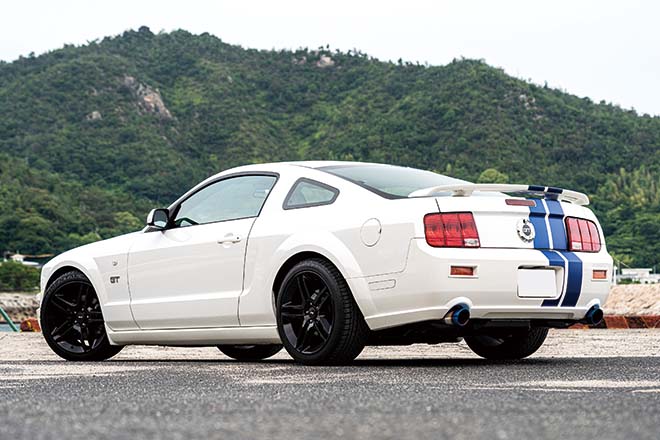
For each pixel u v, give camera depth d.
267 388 3.75
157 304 6.36
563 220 5.60
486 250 5.24
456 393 3.45
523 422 2.44
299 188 5.88
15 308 121.81
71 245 175.88
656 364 5.40
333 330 5.38
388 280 5.24
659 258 185.62
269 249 5.79
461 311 5.15
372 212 5.38
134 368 5.26
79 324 6.81
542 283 5.38
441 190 5.28
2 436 2.21
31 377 4.54
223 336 6.08
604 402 3.02
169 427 2.40
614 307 34.88
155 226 6.42
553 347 7.62
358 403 3.03
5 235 168.75
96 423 2.51
